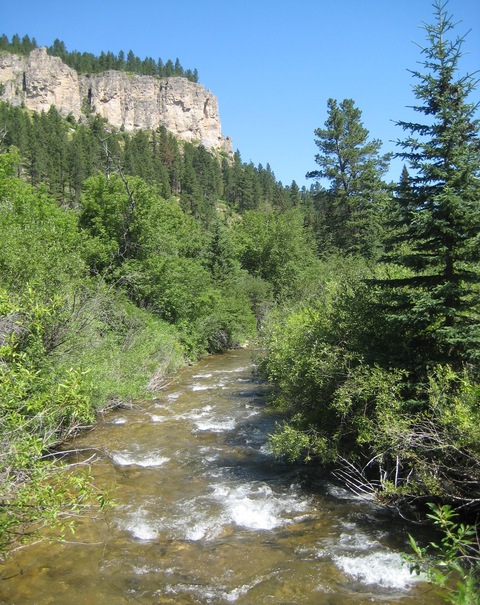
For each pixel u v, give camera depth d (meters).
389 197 8.66
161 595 5.48
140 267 21.17
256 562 6.13
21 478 5.20
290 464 9.71
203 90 190.25
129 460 9.95
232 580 5.75
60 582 5.73
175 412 13.82
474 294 7.93
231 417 13.24
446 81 7.98
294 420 9.71
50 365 9.23
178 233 30.80
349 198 38.75
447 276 7.88
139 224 21.67
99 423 12.55
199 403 14.89
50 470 6.35
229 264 36.16
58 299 8.95
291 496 8.12
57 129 102.25
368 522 7.10
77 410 6.30
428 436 6.63
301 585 5.61
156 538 6.80
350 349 8.96
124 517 7.38
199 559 6.23
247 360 24.48
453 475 6.85
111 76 174.62
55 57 166.88
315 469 9.33
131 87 178.12
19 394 5.59
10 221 14.98
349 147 40.03
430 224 7.56
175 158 113.19
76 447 10.62
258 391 16.48
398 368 7.84
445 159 7.89
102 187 22.45
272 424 12.55
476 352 6.79
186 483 8.79
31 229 12.79
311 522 7.19
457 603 3.21
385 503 7.63
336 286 13.05
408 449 7.04
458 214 7.43
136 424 12.53
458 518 6.78
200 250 36.34
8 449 5.25
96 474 9.08
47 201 24.02
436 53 7.99
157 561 6.19
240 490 8.43
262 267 43.44
